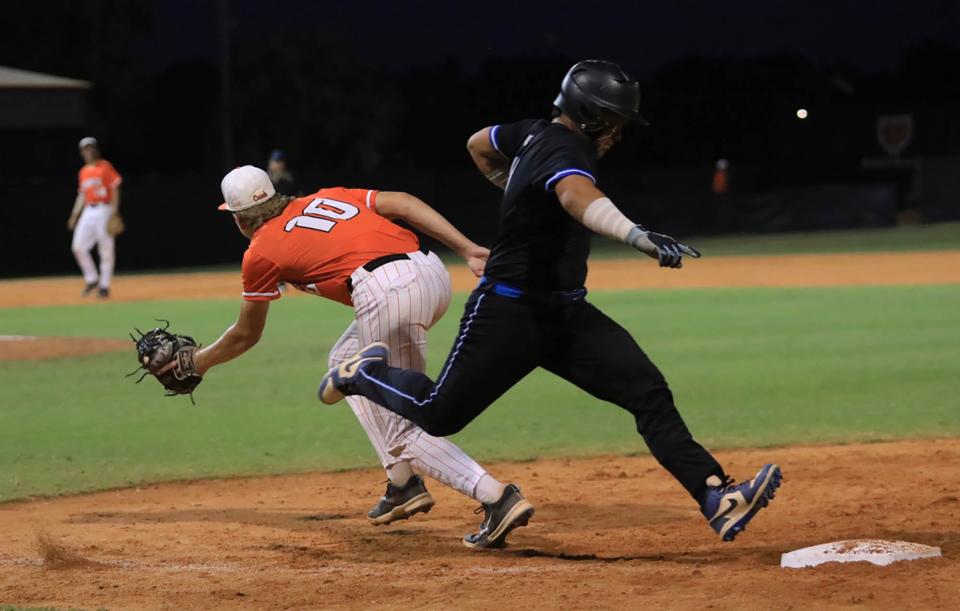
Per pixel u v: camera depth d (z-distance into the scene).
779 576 12.17
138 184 79.12
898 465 19.12
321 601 11.76
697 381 27.95
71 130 86.31
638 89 12.38
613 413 24.88
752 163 117.06
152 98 115.94
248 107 117.19
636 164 118.12
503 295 12.32
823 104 121.12
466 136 124.50
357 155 122.94
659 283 56.78
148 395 28.03
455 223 88.81
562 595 11.66
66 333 40.75
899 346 33.06
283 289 59.09
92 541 14.97
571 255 12.31
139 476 19.67
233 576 12.95
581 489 18.05
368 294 13.86
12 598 12.11
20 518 16.67
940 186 97.56
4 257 75.25
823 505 16.33
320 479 19.41
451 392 12.52
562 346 12.57
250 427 23.95
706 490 12.36
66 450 21.88
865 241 82.50
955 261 63.88
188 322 42.91
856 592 11.38
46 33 109.56
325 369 31.47
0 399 27.70
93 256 77.56
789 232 96.25
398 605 11.51
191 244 81.12
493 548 14.24
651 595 11.56
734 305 45.22
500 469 19.72
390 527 15.83
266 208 14.17
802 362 30.56
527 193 12.04
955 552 13.36
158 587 12.48
